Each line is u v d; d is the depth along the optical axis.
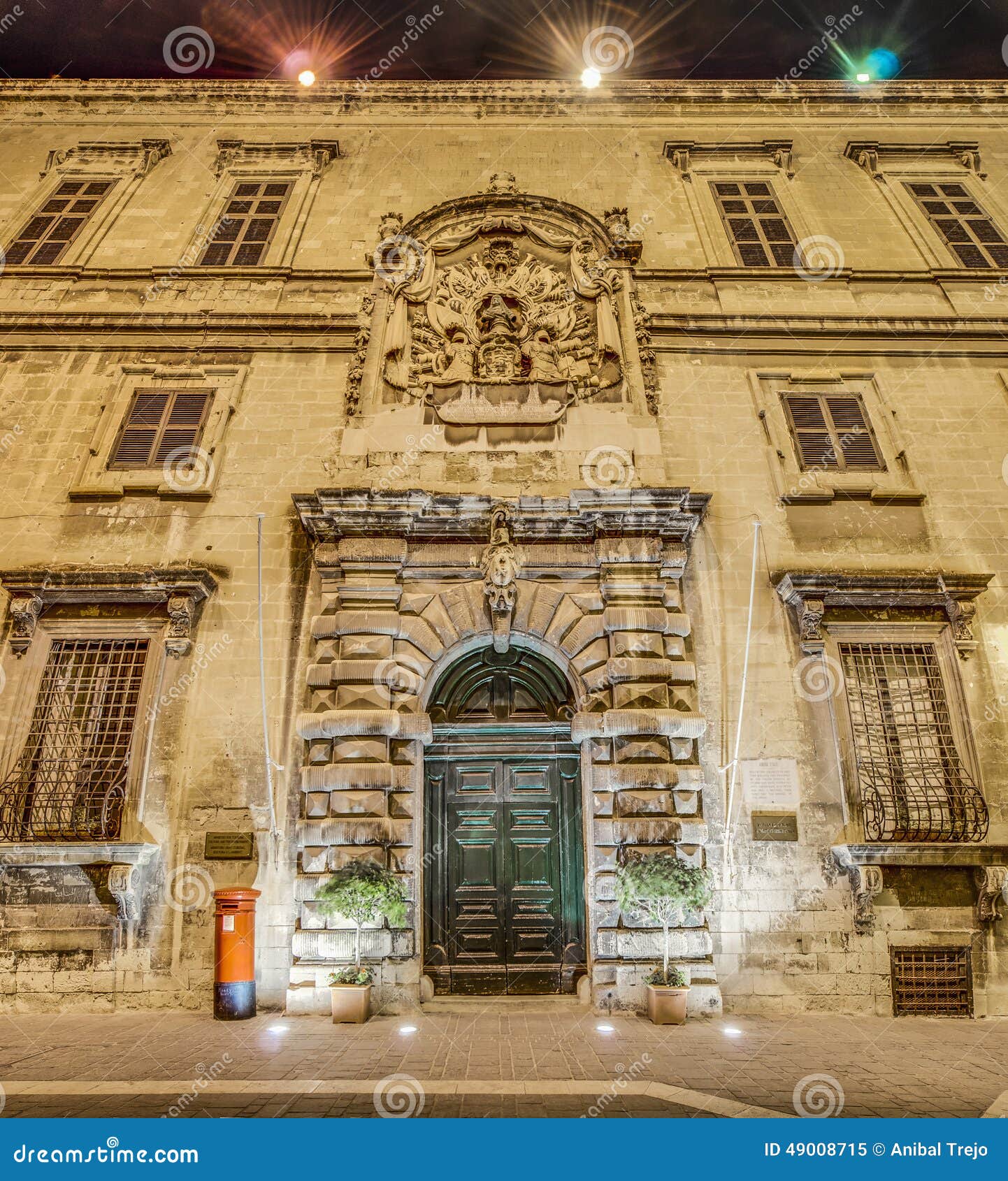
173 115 16.48
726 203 15.04
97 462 11.74
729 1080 5.86
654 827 9.15
